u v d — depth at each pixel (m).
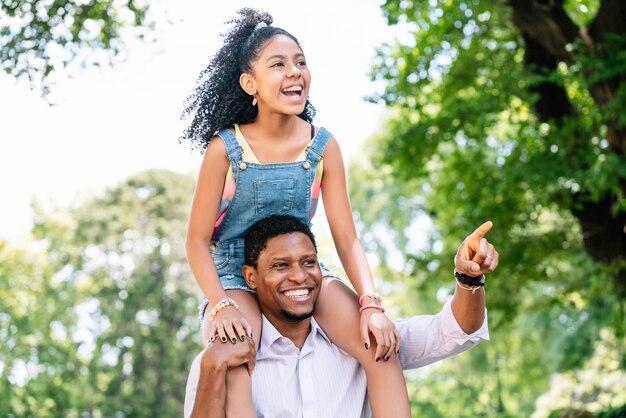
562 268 17.59
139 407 37.88
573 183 12.79
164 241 41.25
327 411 3.67
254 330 3.63
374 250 26.59
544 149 12.62
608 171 10.53
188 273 40.78
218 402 3.40
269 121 3.69
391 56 13.53
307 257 3.59
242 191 3.69
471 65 13.32
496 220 13.82
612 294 15.22
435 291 24.81
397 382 3.63
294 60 3.61
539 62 12.33
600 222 12.76
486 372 28.59
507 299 14.74
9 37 8.35
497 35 13.69
